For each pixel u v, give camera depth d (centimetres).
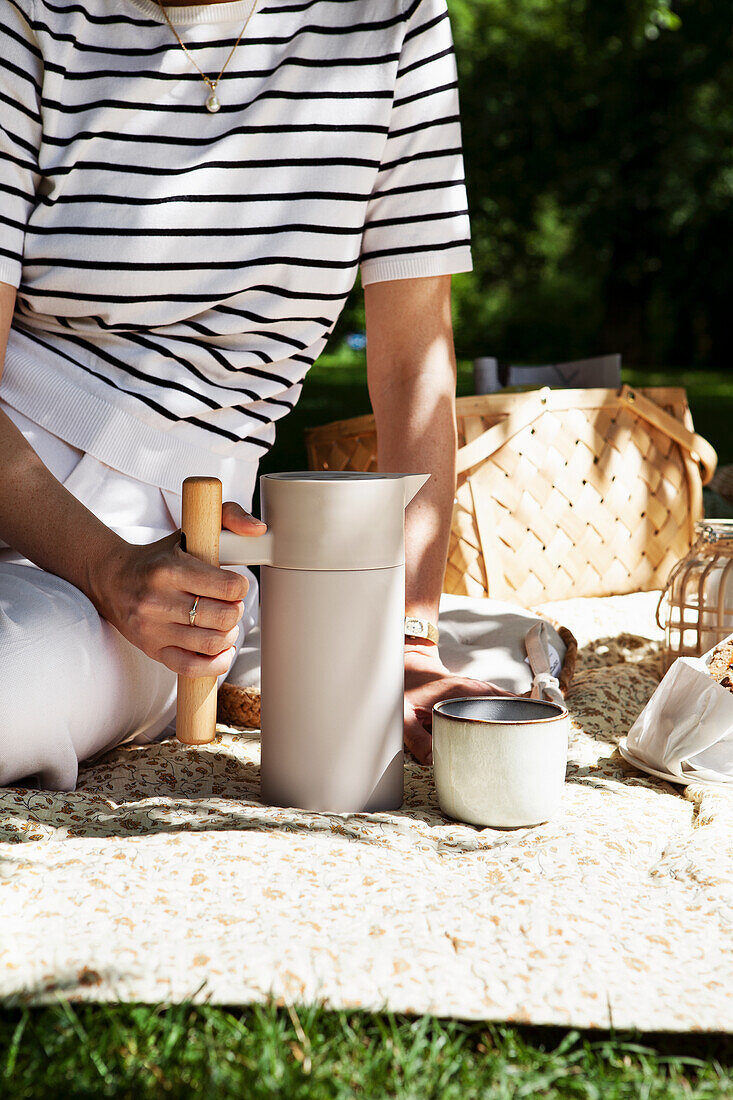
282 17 133
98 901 84
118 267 129
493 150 1087
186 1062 69
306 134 132
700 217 1265
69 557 114
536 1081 70
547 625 159
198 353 133
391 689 109
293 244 132
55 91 128
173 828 101
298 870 91
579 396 201
